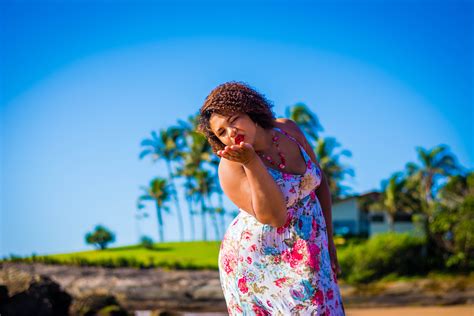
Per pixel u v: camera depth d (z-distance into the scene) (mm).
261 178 2393
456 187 39219
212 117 2596
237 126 2566
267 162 2688
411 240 34562
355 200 58094
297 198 2641
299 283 2607
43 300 22125
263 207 2422
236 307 2750
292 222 2629
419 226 36531
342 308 2732
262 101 2650
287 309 2621
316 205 2734
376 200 57875
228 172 2639
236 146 2322
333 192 56656
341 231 57438
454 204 38219
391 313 23688
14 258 43156
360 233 57469
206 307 31719
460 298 27016
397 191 54844
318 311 2584
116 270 44156
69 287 36875
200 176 66312
